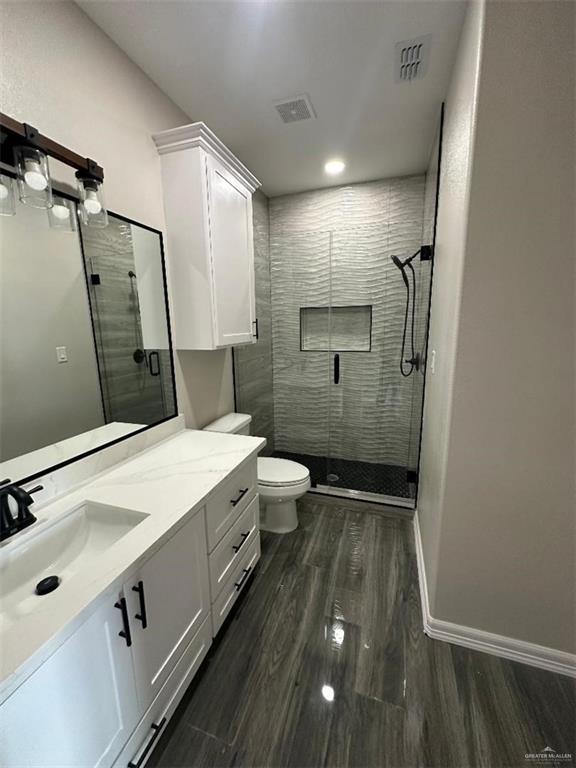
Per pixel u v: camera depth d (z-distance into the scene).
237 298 1.88
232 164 1.75
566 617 1.25
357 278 2.85
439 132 1.78
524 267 1.07
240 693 1.20
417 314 2.56
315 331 3.11
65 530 1.05
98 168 1.16
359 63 1.45
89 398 1.28
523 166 1.01
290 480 2.00
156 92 1.56
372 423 3.06
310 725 1.10
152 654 0.97
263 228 2.91
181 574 1.08
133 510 1.07
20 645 0.62
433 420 1.69
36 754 0.65
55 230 1.13
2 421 0.99
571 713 1.14
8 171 0.96
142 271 1.51
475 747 1.04
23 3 1.00
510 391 1.16
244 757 1.02
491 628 1.34
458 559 1.34
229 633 1.44
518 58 0.95
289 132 1.98
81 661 0.73
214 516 1.27
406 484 2.71
